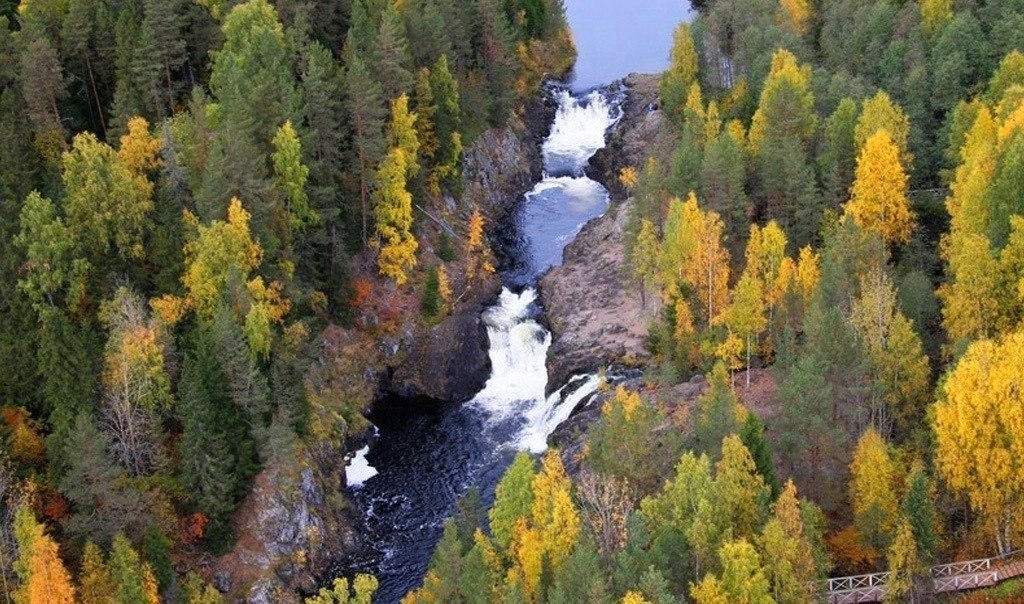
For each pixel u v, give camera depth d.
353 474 99.19
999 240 85.06
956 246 90.12
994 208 87.00
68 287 89.69
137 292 90.12
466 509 76.88
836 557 69.69
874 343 78.38
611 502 68.75
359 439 102.50
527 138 155.75
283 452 87.12
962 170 95.56
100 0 114.25
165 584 77.25
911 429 77.69
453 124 132.12
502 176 144.75
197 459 82.31
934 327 89.00
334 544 90.06
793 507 62.09
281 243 100.25
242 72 103.62
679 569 63.91
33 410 84.25
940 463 69.81
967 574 65.25
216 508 83.25
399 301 114.31
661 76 153.25
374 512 94.62
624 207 128.88
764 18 138.75
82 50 111.75
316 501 90.94
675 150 118.75
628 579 61.91
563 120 163.88
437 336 112.31
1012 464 65.31
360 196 114.50
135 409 82.19
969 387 65.69
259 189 95.69
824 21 146.62
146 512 80.12
